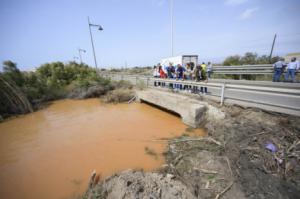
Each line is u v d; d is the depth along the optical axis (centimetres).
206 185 284
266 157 320
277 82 983
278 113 471
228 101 604
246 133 410
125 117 777
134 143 511
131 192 255
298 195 241
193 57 1683
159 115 782
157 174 323
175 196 251
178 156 398
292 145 336
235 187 267
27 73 1319
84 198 298
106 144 514
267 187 257
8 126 733
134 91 1154
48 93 1252
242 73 1265
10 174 393
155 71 1427
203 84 692
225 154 358
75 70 1870
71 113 895
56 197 317
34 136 609
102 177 360
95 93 1284
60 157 455
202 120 593
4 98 880
